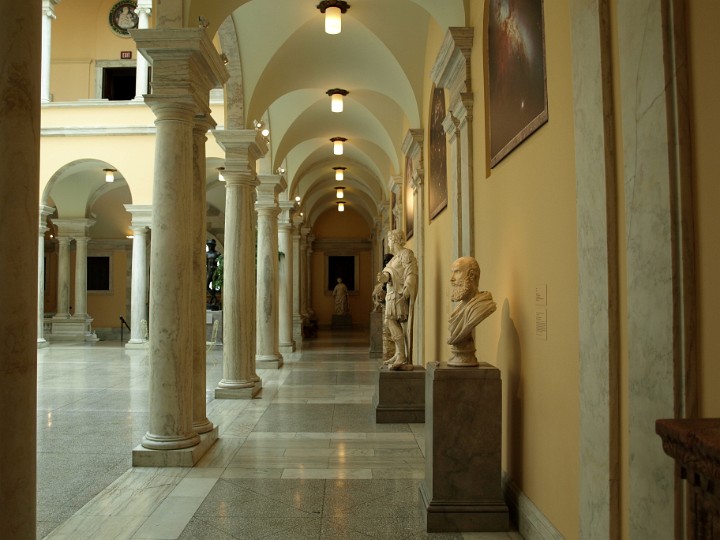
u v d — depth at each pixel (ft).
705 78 7.18
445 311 25.85
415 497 16.06
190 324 19.58
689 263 7.42
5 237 7.55
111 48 78.33
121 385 36.22
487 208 18.01
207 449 20.88
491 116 17.43
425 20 29.58
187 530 13.71
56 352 56.75
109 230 87.51
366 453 20.58
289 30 29.86
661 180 7.68
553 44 11.90
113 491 16.44
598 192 9.45
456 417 13.88
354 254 103.04
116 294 88.02
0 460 7.45
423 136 32.83
